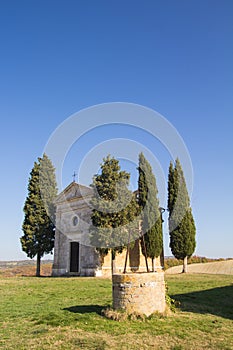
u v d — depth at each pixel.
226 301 11.88
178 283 16.81
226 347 6.57
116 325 7.95
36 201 29.42
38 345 6.63
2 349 6.43
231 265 27.20
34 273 31.52
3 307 10.57
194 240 25.69
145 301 8.73
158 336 7.21
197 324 8.25
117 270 23.58
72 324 8.09
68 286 15.97
